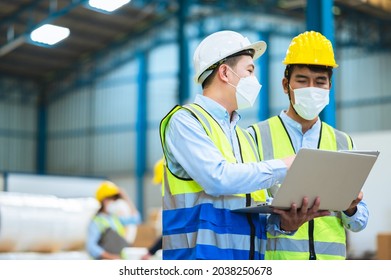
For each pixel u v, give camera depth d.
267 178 2.41
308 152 2.26
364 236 7.24
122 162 21.89
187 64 17.39
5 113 23.12
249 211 2.50
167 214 2.57
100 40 21.33
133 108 21.70
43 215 3.85
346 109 18.19
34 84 23.81
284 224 2.54
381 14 16.48
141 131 21.33
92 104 22.78
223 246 2.46
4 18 18.56
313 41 2.92
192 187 2.51
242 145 2.68
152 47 21.16
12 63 22.12
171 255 2.53
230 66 2.61
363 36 17.78
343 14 16.77
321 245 2.86
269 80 18.70
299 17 18.19
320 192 2.39
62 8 17.97
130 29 20.94
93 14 19.08
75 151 23.19
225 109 2.62
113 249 6.28
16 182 4.43
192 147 2.42
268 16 18.38
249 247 2.52
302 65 2.89
